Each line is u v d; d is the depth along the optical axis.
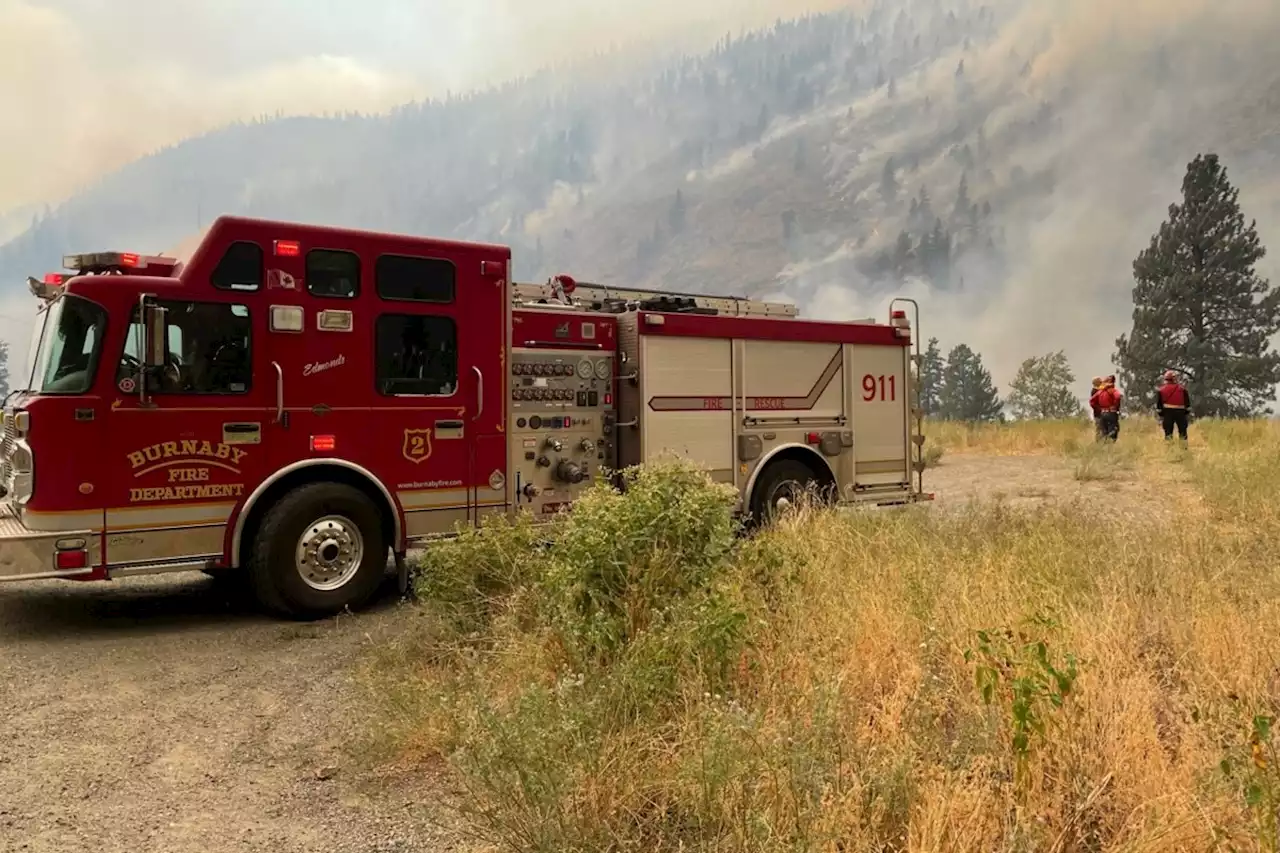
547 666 4.54
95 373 6.33
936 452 17.33
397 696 4.46
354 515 7.12
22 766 4.20
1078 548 6.14
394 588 8.03
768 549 5.29
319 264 7.08
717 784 3.01
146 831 3.55
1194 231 37.16
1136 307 38.72
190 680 5.45
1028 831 2.73
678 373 9.00
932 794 2.95
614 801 3.18
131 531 6.40
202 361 6.65
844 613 4.66
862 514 7.86
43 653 6.02
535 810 3.00
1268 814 2.64
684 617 4.34
